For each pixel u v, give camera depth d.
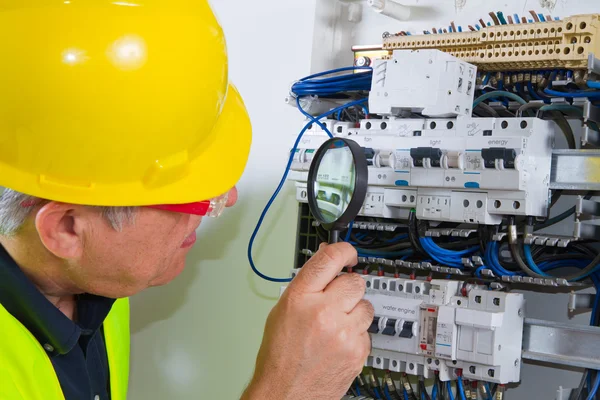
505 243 1.51
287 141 1.85
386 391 1.63
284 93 1.85
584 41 1.35
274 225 1.85
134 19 0.83
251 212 1.89
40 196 0.85
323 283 0.96
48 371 0.96
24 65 0.81
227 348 1.92
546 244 1.40
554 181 1.46
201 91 0.88
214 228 1.95
